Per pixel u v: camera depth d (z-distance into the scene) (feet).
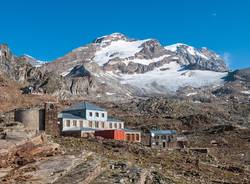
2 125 271.28
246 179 352.69
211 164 407.85
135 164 283.18
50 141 262.88
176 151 454.81
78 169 217.36
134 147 393.29
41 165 216.74
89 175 209.46
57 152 244.83
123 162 263.90
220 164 422.41
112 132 485.56
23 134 242.58
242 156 545.85
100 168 231.50
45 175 201.77
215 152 559.38
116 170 237.66
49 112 377.91
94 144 374.22
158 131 567.18
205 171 355.97
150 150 400.26
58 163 221.46
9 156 218.18
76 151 254.68
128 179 220.84
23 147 230.48
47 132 376.27
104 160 258.37
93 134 491.72
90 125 540.11
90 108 546.67
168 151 435.94
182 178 282.36
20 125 273.33
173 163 360.28
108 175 223.51
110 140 414.41
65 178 201.87
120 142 406.62
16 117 367.86
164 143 552.41
